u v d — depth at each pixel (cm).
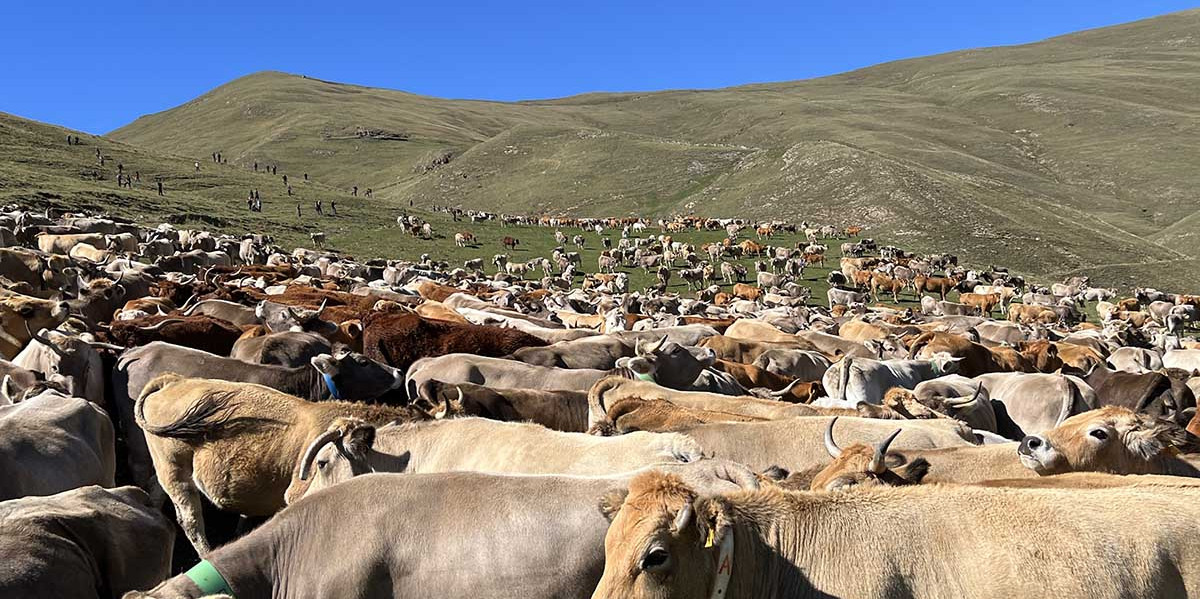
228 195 9838
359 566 671
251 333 1650
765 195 12594
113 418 1366
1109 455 826
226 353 1644
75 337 1351
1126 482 655
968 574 558
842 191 11944
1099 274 9044
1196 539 566
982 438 1095
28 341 1673
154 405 1029
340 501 700
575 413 1216
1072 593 547
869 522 577
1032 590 549
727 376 1625
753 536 575
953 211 10894
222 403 978
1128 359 2717
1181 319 5288
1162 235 12688
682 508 534
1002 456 855
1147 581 552
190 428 963
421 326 1777
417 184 17062
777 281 6656
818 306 5919
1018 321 5481
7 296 1778
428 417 905
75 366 1305
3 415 979
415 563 671
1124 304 6106
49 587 634
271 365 1375
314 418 937
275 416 955
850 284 6888
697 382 1553
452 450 850
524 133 18088
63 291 2200
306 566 680
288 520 697
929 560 565
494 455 834
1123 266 9425
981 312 6000
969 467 852
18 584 617
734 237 9031
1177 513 577
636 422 1042
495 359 1538
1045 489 598
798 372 1988
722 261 7794
